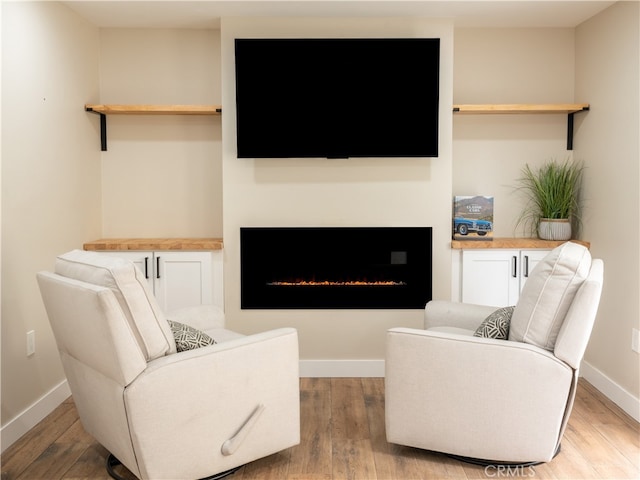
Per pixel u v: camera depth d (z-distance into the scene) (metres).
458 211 4.29
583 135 4.32
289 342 2.79
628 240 3.64
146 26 4.41
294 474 2.79
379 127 4.10
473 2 3.84
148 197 4.56
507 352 2.66
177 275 4.18
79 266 2.61
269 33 4.14
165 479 2.49
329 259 4.28
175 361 2.47
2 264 3.10
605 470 2.82
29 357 3.37
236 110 4.13
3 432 3.06
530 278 2.78
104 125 4.49
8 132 3.16
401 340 2.83
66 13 3.89
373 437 3.21
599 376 3.98
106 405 2.57
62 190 3.82
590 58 4.20
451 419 2.78
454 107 4.20
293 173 4.22
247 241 4.24
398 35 4.14
